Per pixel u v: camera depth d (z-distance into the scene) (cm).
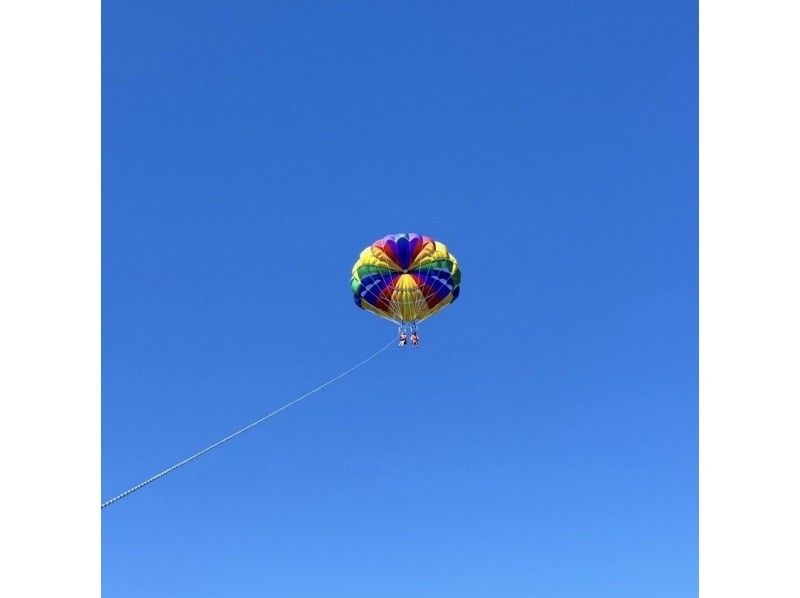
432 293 3097
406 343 3288
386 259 3062
